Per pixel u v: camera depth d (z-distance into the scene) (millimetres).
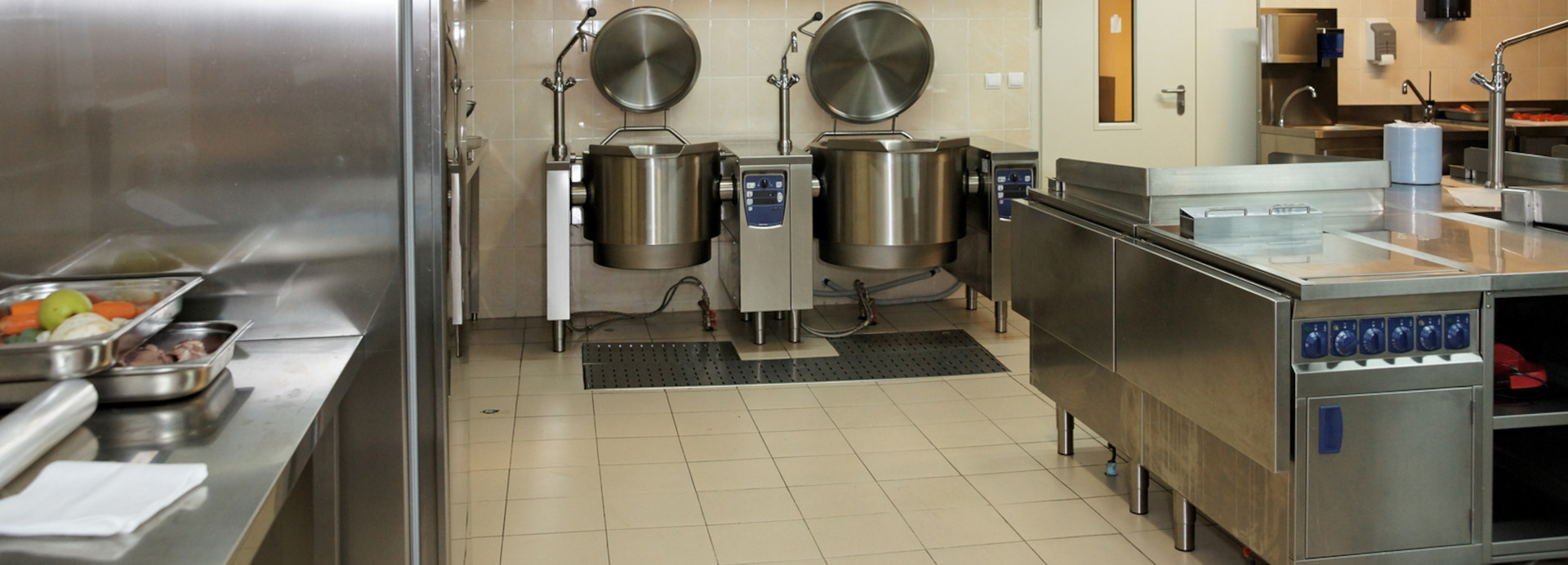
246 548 1118
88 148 1761
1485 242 2494
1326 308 2102
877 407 4113
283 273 1846
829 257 5094
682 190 4789
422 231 1954
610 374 4574
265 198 1817
